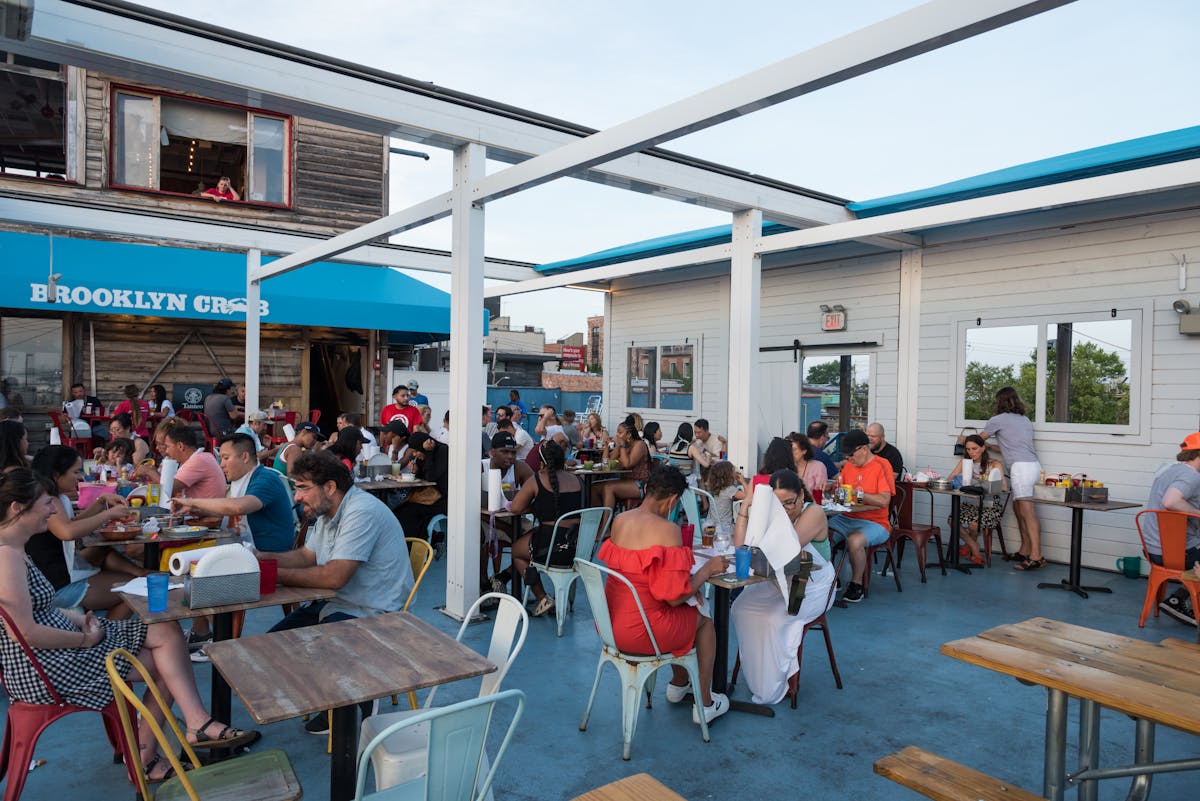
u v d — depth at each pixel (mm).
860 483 6855
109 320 12172
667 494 3869
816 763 3641
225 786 2500
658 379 12750
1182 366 7273
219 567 3209
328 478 3711
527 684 4520
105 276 10953
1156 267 7410
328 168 13906
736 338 7254
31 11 3605
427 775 2209
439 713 2193
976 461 8141
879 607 6352
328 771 3486
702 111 4055
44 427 11734
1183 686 2648
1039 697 4449
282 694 2346
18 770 2859
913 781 2754
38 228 11773
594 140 4703
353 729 2662
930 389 9180
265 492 4453
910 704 4348
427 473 7297
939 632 5676
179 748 3465
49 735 3803
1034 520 7801
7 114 13289
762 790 3387
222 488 5176
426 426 8867
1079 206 7762
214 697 3465
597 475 9266
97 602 4301
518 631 5457
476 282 5820
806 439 6977
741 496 6559
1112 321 7723
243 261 12805
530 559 5746
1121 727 4070
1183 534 5660
